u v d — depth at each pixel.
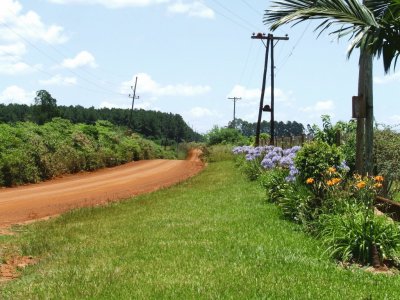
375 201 11.75
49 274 8.34
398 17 9.20
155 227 12.48
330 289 7.27
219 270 8.13
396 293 7.26
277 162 19.56
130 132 64.44
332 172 12.16
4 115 90.69
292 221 12.41
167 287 7.21
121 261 8.98
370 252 9.07
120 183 27.92
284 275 7.92
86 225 13.30
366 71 12.68
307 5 9.93
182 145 94.00
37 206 18.38
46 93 67.75
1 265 9.66
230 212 14.40
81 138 39.34
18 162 26.92
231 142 71.31
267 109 43.97
